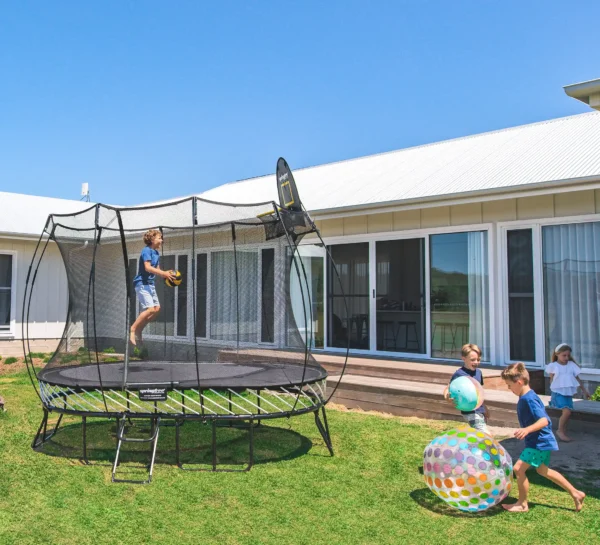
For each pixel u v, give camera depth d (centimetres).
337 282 1035
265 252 607
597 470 472
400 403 720
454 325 884
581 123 1020
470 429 380
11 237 1303
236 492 413
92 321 573
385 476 455
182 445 556
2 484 427
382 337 970
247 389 491
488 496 354
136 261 598
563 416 577
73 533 335
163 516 364
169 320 595
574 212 767
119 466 480
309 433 609
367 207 917
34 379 971
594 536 335
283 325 604
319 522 356
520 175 805
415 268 932
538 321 796
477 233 864
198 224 578
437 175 949
